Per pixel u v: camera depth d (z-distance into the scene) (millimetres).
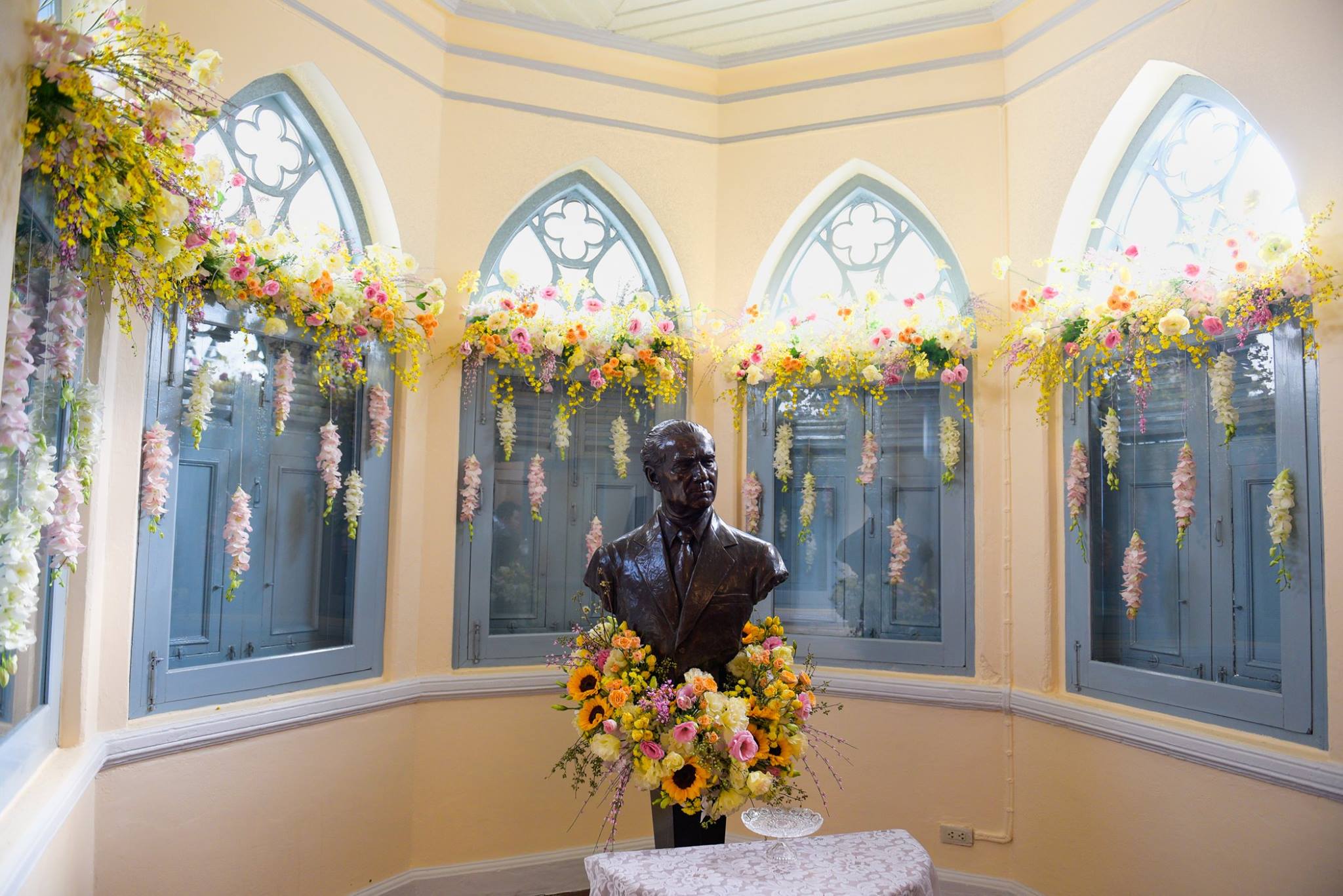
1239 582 2850
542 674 3711
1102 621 3295
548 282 3984
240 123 3145
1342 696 2486
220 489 2979
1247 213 2762
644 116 3992
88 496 2207
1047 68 3492
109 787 2572
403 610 3494
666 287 4074
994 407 3615
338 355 3293
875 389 3734
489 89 3768
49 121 1761
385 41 3467
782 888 1755
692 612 2619
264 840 2984
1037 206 3514
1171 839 2924
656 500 4012
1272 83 2713
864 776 3676
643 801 3830
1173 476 3055
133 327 2625
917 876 1810
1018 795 3457
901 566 3740
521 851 3641
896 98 3828
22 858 1663
